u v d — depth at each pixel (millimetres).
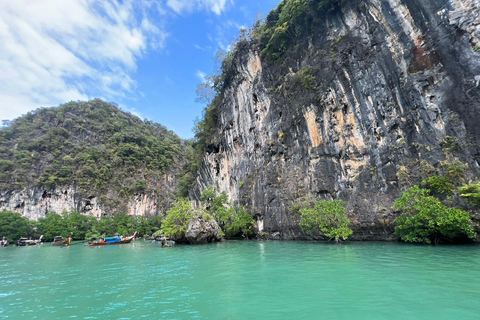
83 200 74500
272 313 6141
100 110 110375
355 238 21938
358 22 26219
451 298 6520
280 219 28234
